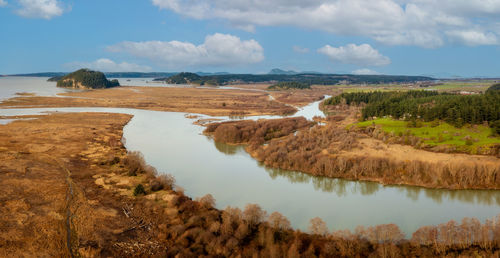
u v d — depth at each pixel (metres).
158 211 91.50
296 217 94.00
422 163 121.19
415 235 73.56
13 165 123.88
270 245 70.44
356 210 99.12
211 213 88.31
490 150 133.75
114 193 103.06
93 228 81.25
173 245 74.88
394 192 112.75
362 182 120.62
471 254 69.12
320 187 118.75
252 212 81.19
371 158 128.00
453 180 113.69
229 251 70.06
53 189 104.19
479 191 109.62
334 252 70.25
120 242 75.81
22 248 71.25
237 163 146.25
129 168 126.38
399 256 67.75
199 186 117.25
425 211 98.31
